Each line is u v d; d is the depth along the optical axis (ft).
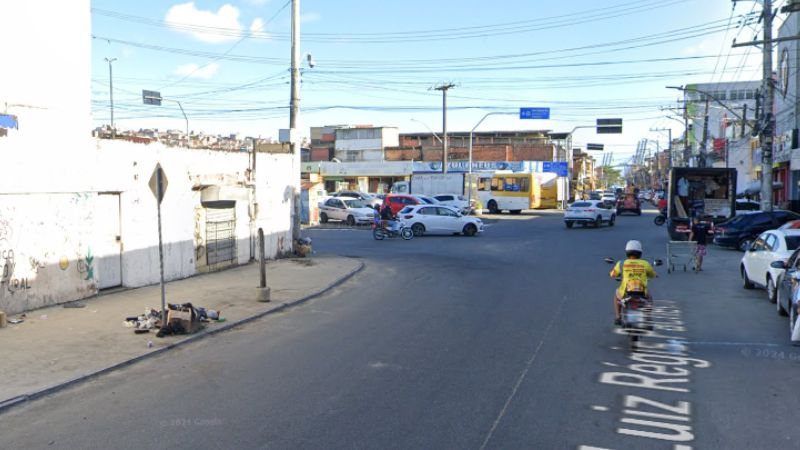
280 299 46.26
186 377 27.02
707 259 74.33
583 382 25.58
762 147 92.02
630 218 167.02
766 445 19.08
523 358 29.45
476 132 286.46
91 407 23.26
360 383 25.49
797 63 117.50
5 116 38.24
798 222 61.93
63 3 43.16
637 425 20.76
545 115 143.33
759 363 28.66
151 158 51.80
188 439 19.75
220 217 62.54
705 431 20.25
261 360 29.66
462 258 75.15
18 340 33.04
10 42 39.58
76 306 41.96
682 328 36.45
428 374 26.73
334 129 304.30
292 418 21.45
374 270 65.10
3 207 38.27
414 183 176.24
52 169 41.75
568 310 41.98
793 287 34.19
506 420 21.13
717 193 96.12
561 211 202.59
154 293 47.80
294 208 76.95
